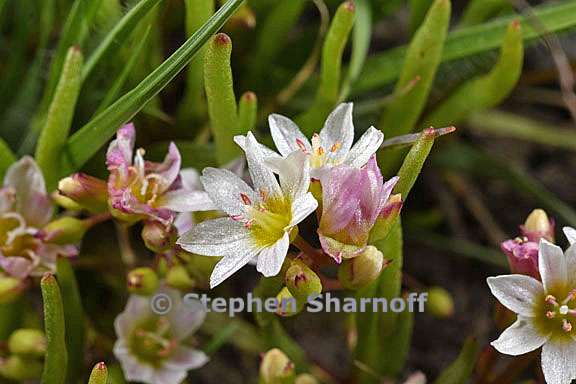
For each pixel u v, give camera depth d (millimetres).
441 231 241
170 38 229
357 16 211
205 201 185
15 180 193
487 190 245
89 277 217
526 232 185
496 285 176
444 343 232
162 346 199
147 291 193
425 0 216
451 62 219
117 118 188
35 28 222
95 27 203
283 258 170
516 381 223
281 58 231
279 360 189
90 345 205
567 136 240
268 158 172
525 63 252
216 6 212
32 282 196
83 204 186
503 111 252
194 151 209
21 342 193
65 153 194
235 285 231
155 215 182
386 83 218
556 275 176
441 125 215
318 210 175
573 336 177
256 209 174
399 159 205
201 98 211
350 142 178
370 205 172
